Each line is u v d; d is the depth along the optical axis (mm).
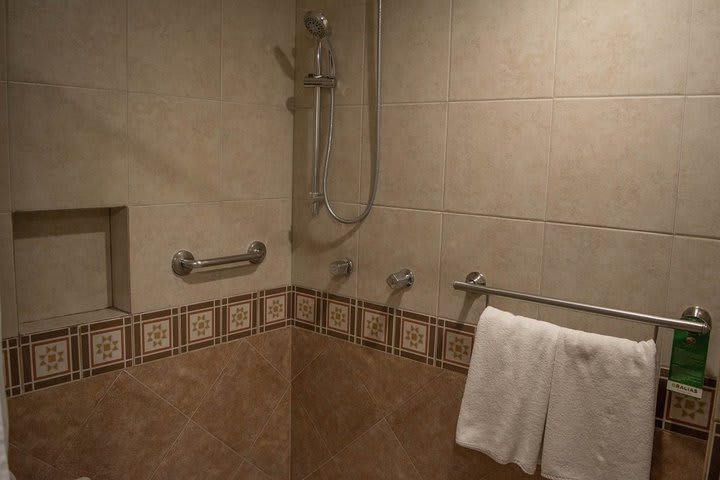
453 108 1714
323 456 2162
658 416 1452
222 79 1879
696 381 1372
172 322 1837
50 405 1588
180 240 1828
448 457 1830
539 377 1491
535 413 1497
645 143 1413
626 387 1380
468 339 1747
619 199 1461
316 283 2117
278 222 2117
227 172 1932
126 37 1635
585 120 1492
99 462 1708
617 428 1396
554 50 1521
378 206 1911
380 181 1896
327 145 1950
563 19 1501
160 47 1714
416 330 1861
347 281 2020
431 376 1841
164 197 1771
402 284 1818
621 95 1435
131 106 1665
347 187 1984
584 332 1459
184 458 1924
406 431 1921
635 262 1453
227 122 1909
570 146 1521
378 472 2008
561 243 1559
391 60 1828
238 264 2004
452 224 1751
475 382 1585
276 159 2080
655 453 1463
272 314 2143
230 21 1880
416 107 1789
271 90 2029
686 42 1341
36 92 1477
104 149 1620
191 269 1839
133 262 1720
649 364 1354
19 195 1472
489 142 1655
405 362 1899
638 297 1456
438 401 1833
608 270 1493
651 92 1395
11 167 1451
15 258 1564
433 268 1804
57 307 1663
